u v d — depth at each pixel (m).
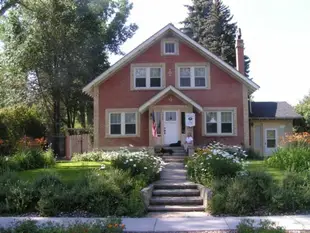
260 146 30.47
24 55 33.12
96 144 27.12
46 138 32.56
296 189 12.67
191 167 16.06
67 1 32.75
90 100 38.88
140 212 12.05
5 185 13.33
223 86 27.33
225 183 13.14
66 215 12.06
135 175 14.83
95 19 36.69
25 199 12.57
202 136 27.03
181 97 26.36
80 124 48.69
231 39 50.47
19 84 36.75
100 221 9.32
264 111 31.06
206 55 27.30
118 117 27.30
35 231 8.91
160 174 17.09
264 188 12.57
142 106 26.50
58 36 33.41
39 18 32.12
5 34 34.44
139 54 27.50
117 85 27.41
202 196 13.55
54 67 34.53
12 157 19.66
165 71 27.36
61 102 40.78
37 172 17.64
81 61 36.31
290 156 17.47
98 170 15.21
